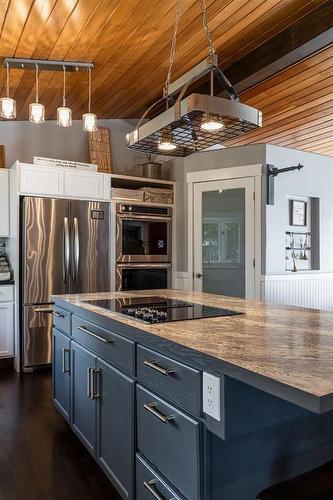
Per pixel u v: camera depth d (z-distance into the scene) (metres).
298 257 4.78
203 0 2.41
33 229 3.92
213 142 2.35
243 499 1.28
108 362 1.91
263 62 3.29
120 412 1.77
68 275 4.08
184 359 1.33
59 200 4.08
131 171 5.24
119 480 1.77
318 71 3.70
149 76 3.76
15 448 2.37
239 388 1.16
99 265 4.33
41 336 3.95
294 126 5.18
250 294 4.50
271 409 1.21
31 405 3.03
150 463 1.52
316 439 1.47
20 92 3.87
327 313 2.02
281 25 3.02
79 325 2.30
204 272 4.80
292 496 1.04
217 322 1.77
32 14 2.56
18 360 3.88
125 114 5.06
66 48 3.08
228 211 4.66
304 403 0.90
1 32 2.76
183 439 1.30
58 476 2.08
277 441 1.36
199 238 4.82
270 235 4.46
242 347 1.30
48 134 4.87
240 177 4.58
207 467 1.22
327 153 6.45
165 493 1.41
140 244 4.73
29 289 3.89
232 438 1.18
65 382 2.54
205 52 3.32
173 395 1.38
